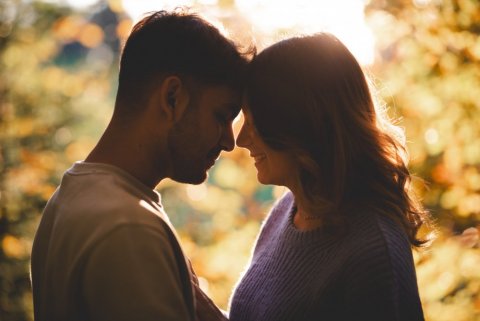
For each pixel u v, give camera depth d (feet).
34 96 25.70
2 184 21.25
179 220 23.62
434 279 12.55
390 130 5.91
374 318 5.11
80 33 21.49
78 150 23.43
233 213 17.99
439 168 13.03
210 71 5.50
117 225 4.88
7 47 24.41
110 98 34.94
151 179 5.54
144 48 5.43
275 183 6.00
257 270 6.37
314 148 5.59
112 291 4.76
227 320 6.03
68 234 5.07
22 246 20.97
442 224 13.37
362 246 5.26
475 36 12.52
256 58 5.76
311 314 5.47
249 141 6.06
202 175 5.71
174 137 5.49
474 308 13.00
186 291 5.26
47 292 5.25
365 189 5.56
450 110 13.23
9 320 20.83
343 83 5.55
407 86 13.37
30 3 24.84
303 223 6.08
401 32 13.12
